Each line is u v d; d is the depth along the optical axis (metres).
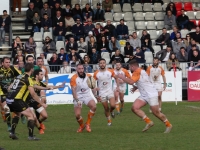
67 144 38.41
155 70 61.31
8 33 91.88
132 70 44.44
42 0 100.38
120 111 63.31
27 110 40.59
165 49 83.62
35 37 90.19
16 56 75.31
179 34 88.44
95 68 77.19
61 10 93.56
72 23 93.44
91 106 45.69
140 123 52.16
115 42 87.38
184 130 45.84
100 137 42.06
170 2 99.56
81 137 42.28
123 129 47.50
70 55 80.56
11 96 40.25
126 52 85.06
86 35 90.38
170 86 77.00
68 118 57.53
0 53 89.81
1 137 42.72
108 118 50.75
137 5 101.94
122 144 38.06
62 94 74.50
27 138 41.88
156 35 94.31
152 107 43.88
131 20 98.62
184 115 59.03
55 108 68.56
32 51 84.69
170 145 37.44
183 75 80.44
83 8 96.00
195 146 37.03
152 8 102.00
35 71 45.78
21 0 102.12
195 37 90.50
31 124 40.66
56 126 50.47
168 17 96.38
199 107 68.12
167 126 44.28
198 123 51.25
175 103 74.38
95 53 83.44
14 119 41.09
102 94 51.09
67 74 74.44
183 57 83.25
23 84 40.28
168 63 80.00
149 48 88.00
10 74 47.72
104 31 90.06
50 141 40.06
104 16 97.56
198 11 101.75
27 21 93.81
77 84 45.81
